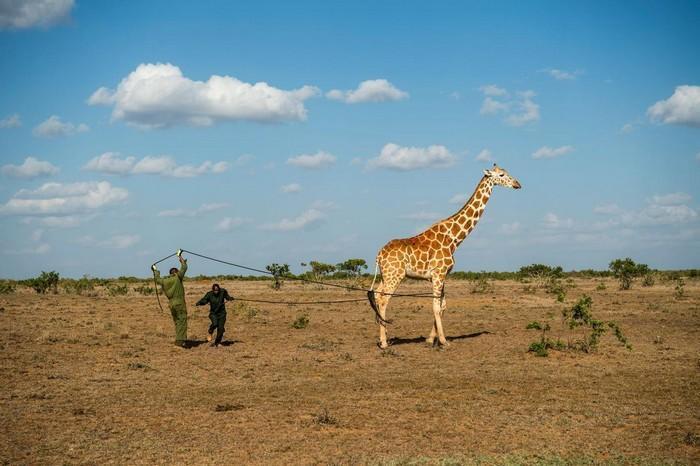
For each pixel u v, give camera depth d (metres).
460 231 19.95
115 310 29.17
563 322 24.44
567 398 13.05
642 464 9.36
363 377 15.06
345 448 10.02
